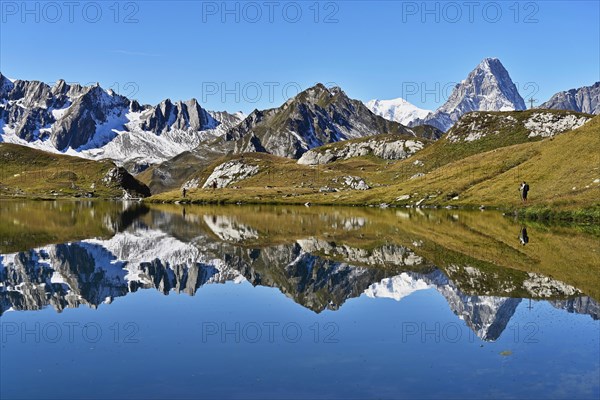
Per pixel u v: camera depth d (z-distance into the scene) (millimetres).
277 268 54000
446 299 39469
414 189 174750
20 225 99750
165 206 188750
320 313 36438
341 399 22625
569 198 105688
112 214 136625
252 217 123812
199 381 24531
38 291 43406
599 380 24328
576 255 56625
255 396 22953
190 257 61219
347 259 58812
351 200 183625
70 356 27891
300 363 26734
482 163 174375
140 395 23078
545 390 23312
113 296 41969
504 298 39000
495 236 74625
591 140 132625
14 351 28750
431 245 66938
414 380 24516
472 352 28141
